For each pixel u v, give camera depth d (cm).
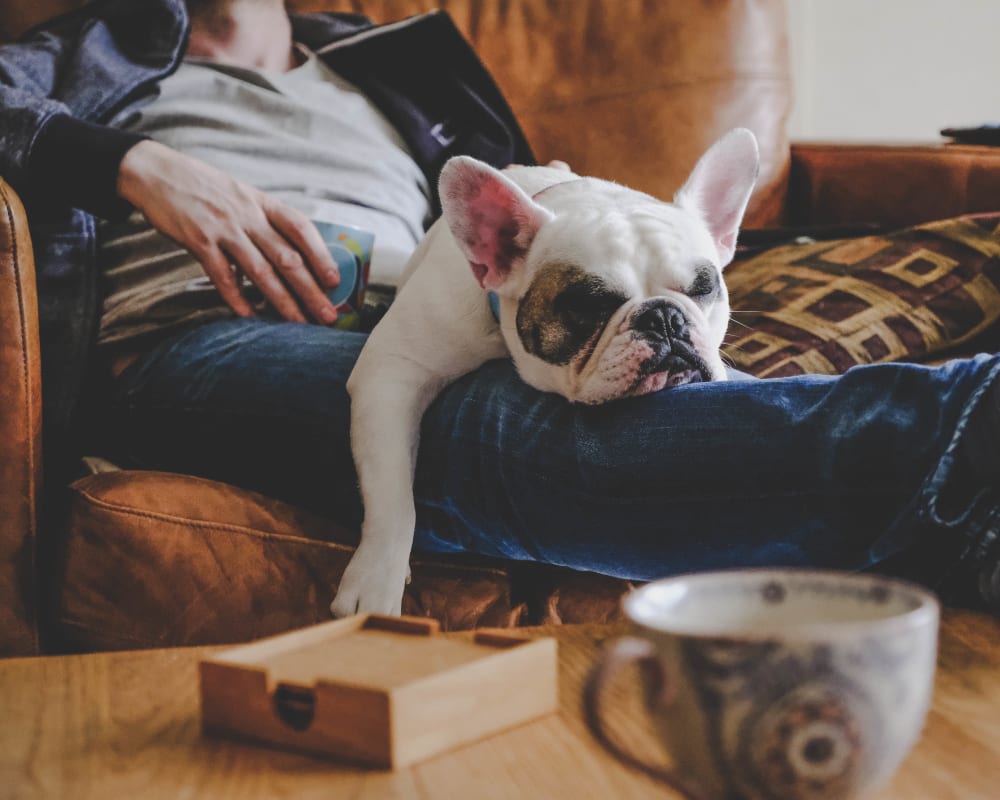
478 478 106
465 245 120
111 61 158
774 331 148
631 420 94
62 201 138
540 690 56
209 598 109
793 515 85
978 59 285
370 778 49
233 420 123
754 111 203
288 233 140
